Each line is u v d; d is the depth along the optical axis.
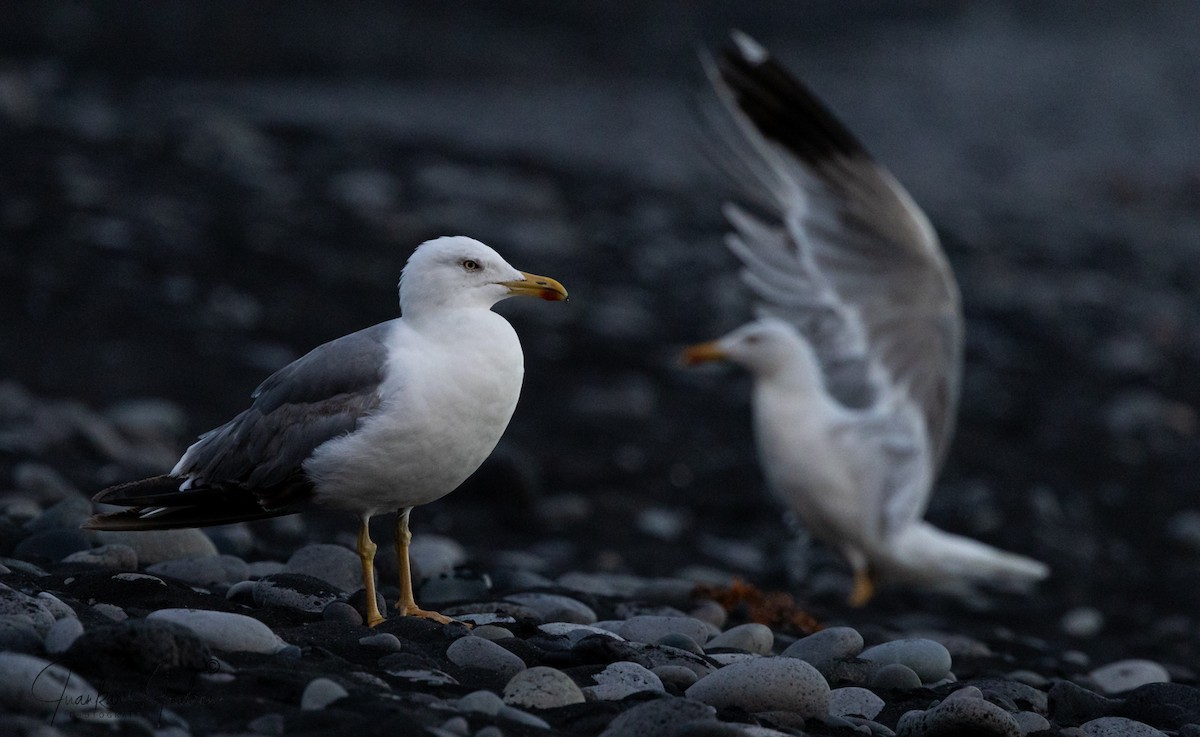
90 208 18.95
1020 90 48.31
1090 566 13.40
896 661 7.13
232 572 7.70
